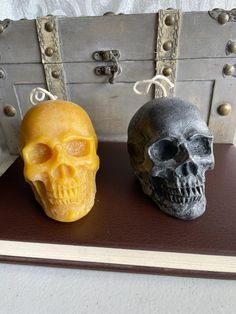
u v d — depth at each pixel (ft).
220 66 1.75
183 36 1.67
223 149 1.98
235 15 1.59
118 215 1.35
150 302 1.11
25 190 1.58
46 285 1.18
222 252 1.14
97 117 2.02
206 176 1.65
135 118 1.38
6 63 1.84
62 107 1.26
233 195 1.47
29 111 1.29
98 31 1.69
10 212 1.40
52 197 1.21
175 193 1.25
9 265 1.28
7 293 1.16
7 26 1.72
